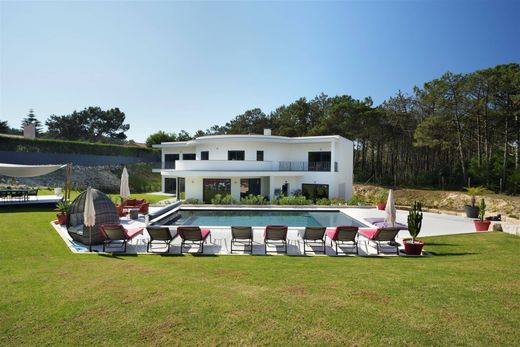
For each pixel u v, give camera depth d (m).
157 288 6.03
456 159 42.38
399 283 6.32
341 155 28.56
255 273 7.32
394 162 48.56
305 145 28.75
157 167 46.31
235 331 4.24
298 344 3.89
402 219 17.67
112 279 6.67
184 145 33.34
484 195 28.28
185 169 26.59
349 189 31.59
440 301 5.25
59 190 24.83
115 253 9.91
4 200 20.70
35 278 6.74
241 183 26.52
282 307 5.03
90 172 38.56
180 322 4.51
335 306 5.06
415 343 3.89
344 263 8.64
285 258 9.46
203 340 4.01
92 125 69.69
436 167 44.84
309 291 5.84
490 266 7.89
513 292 5.70
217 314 4.77
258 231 13.59
